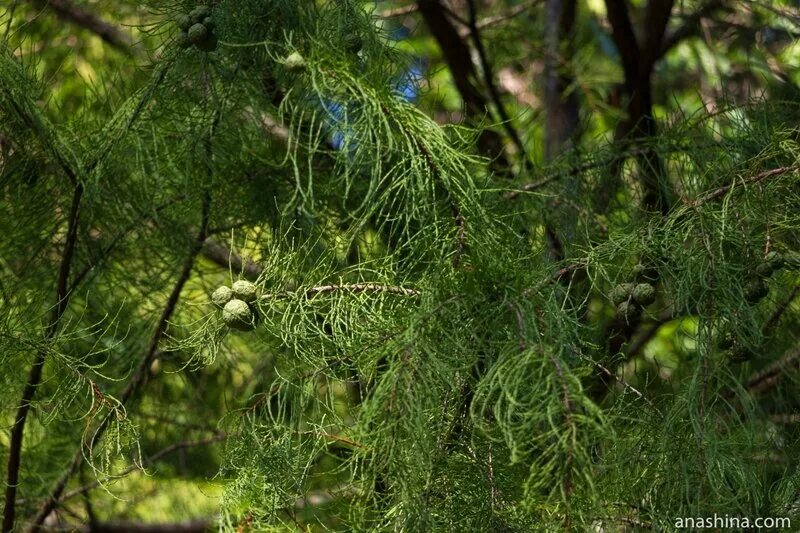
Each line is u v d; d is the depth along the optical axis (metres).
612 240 1.80
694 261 1.75
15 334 1.94
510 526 1.71
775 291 1.97
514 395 1.57
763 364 2.09
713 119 2.12
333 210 2.09
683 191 2.04
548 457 1.62
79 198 2.02
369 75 1.80
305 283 1.79
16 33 2.15
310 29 1.92
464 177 1.79
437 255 1.75
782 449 1.89
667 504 1.73
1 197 2.09
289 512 1.80
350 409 1.78
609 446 1.79
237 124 2.03
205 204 2.13
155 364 2.38
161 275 2.24
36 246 2.14
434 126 1.78
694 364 1.76
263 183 2.09
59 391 1.91
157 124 2.02
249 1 1.91
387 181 1.93
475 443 1.72
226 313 1.74
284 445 1.77
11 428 2.05
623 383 1.78
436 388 1.68
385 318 1.75
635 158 2.15
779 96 2.18
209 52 1.93
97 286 2.22
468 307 1.70
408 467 1.67
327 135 2.02
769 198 1.79
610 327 2.03
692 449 1.73
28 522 2.28
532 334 1.65
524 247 1.82
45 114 2.05
